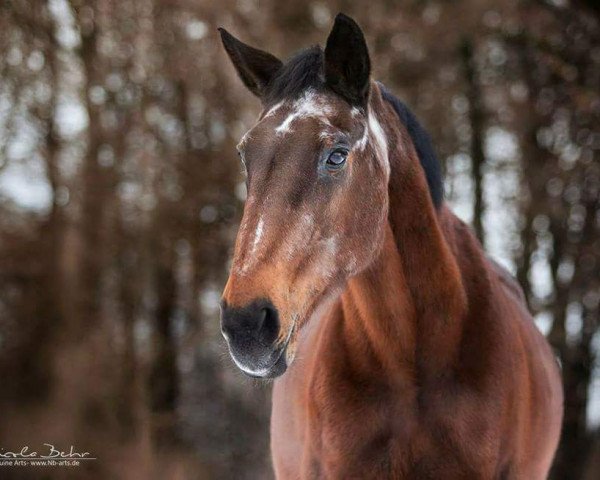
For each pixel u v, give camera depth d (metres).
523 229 15.61
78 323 15.51
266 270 3.06
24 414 13.73
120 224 16.36
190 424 15.81
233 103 16.17
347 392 3.73
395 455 3.67
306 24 15.52
